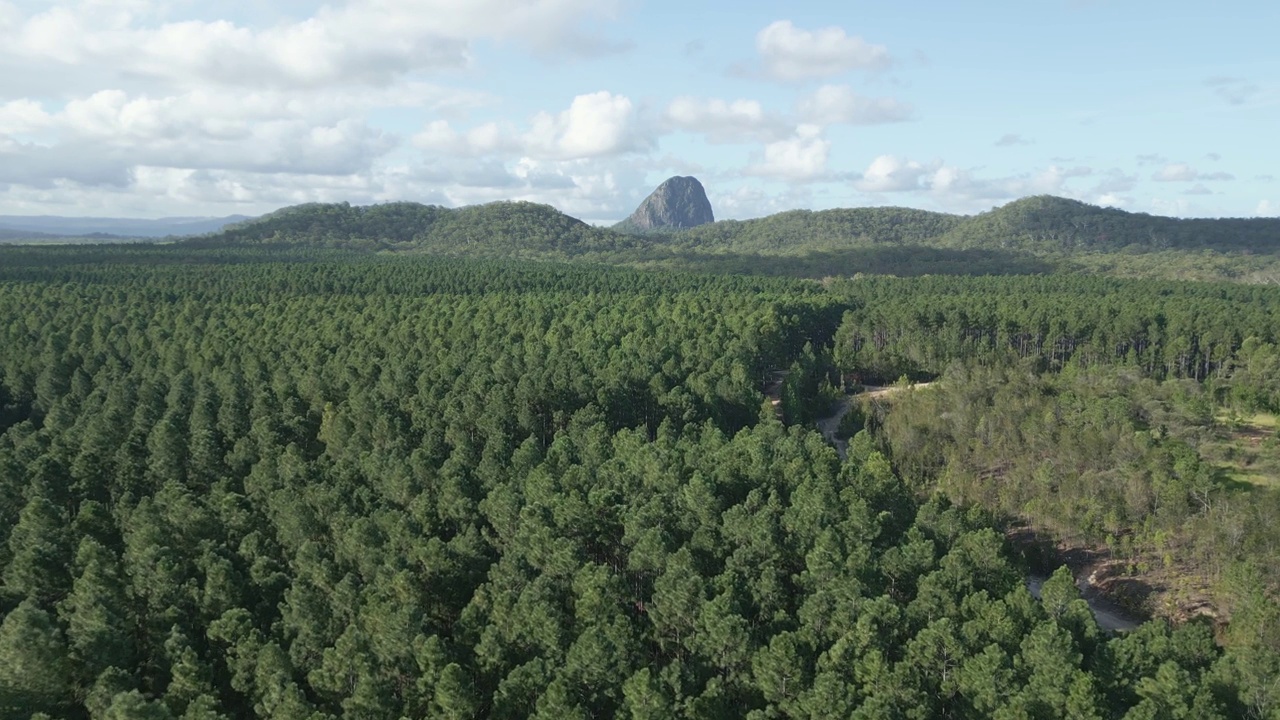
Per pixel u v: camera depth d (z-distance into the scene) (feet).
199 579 246.88
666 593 223.92
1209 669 208.33
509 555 247.29
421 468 317.42
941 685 202.69
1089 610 225.76
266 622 233.14
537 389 419.74
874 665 192.75
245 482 321.93
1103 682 198.70
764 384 567.59
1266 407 465.47
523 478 315.99
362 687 187.42
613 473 313.73
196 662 196.34
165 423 353.72
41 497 271.08
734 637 205.36
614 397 427.33
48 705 190.49
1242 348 549.95
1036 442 401.70
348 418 386.32
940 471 397.39
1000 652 197.36
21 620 192.34
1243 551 288.92
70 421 405.18
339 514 276.21
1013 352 599.16
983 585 248.73
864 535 264.11
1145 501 335.47
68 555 257.34
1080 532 330.34
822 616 220.64
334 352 525.34
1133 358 561.02
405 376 442.50
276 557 265.95
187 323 599.16
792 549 263.29
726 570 247.91
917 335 615.57
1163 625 225.56
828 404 524.11
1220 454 386.52
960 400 459.73
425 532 276.62
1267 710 189.26
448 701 185.57
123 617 227.20
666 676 194.70
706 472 318.86
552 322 609.01
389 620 204.33
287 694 183.62
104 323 584.81
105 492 327.88
